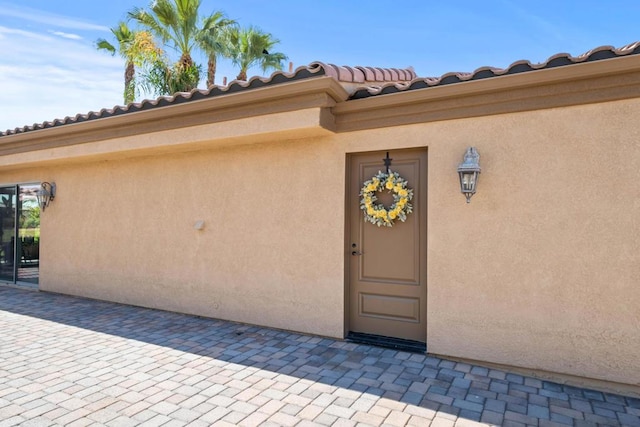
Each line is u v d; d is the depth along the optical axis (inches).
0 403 155.6
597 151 169.5
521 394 163.8
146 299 306.2
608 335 167.3
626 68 157.4
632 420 144.9
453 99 193.2
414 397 160.7
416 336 216.2
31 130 325.4
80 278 345.7
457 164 195.3
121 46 738.8
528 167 181.3
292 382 174.6
